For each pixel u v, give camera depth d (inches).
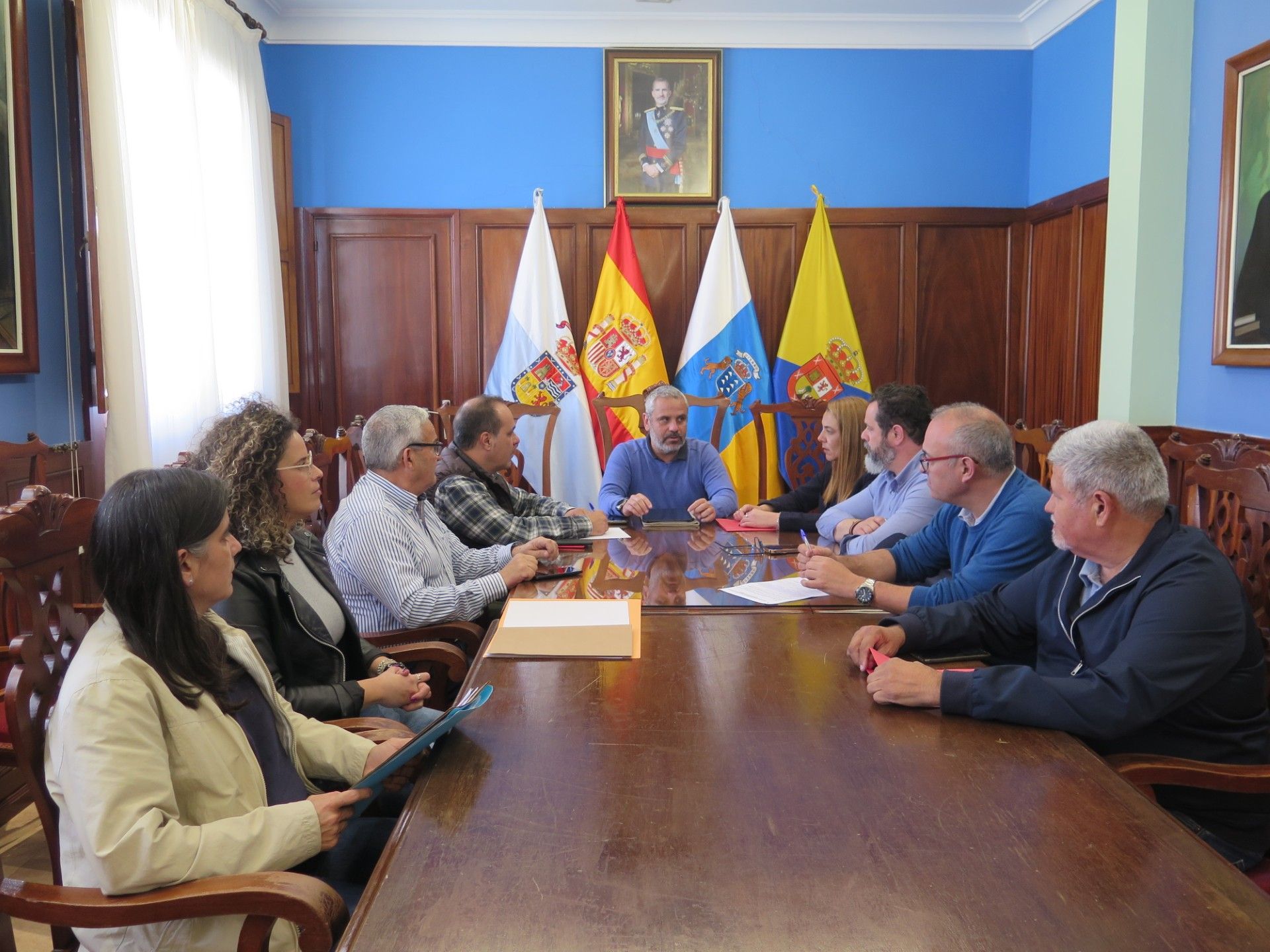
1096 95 176.1
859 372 200.5
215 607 65.8
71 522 62.7
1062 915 36.2
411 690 71.9
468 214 202.1
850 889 38.1
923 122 202.7
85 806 43.4
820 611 80.4
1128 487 60.2
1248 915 36.2
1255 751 61.9
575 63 200.1
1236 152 132.3
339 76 198.5
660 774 48.8
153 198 137.4
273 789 55.1
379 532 91.3
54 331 125.2
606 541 113.7
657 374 197.6
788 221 203.6
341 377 205.6
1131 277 149.5
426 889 38.2
